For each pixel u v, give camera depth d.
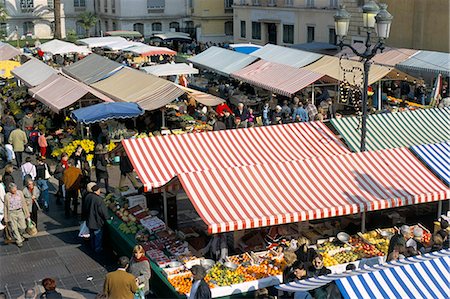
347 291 8.51
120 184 17.20
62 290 12.37
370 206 12.59
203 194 12.38
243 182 12.91
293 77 26.64
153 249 12.87
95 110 20.73
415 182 13.66
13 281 12.78
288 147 16.17
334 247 13.00
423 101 26.97
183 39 49.97
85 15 64.88
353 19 38.31
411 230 13.69
